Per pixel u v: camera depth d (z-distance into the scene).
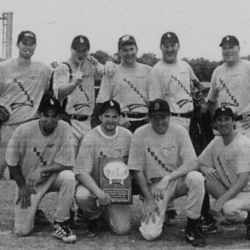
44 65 5.28
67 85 4.88
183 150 4.36
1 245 4.05
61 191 4.24
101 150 4.44
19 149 4.33
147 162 4.41
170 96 5.25
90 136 4.45
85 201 4.30
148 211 4.27
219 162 4.40
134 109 5.28
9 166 4.32
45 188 4.36
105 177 4.31
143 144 4.37
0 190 6.15
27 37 5.06
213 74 5.48
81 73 4.84
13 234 4.39
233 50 5.21
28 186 4.29
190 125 5.39
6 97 5.17
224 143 4.36
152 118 4.27
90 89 5.28
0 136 5.17
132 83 5.28
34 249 3.96
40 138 4.32
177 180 4.40
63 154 4.34
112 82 5.28
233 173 4.34
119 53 5.31
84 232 4.49
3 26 6.53
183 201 5.86
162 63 5.31
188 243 4.17
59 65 5.10
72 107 5.17
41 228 4.62
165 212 4.45
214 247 4.05
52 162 4.39
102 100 5.30
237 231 4.58
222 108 4.32
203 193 4.18
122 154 4.48
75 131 5.16
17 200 4.33
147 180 4.46
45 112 4.20
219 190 4.45
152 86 5.25
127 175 4.33
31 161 4.37
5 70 5.14
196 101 5.41
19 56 5.14
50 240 4.22
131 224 4.78
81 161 4.37
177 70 5.27
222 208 4.21
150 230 4.21
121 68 5.32
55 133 4.34
